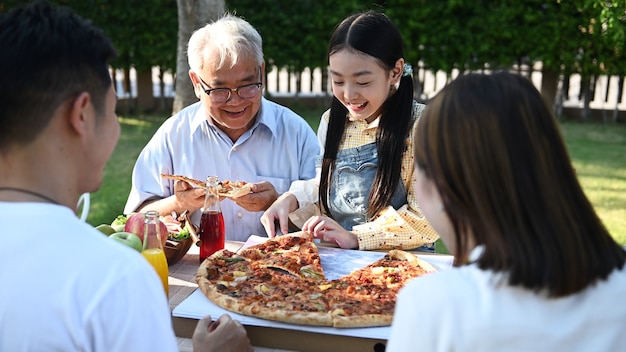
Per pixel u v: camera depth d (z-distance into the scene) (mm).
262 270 1916
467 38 7879
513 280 963
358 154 2307
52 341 949
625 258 1043
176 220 2174
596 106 8547
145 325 997
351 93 2119
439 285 1011
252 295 1723
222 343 1438
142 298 1002
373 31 2076
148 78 8625
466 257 1080
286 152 2703
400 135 2203
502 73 1040
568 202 979
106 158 1110
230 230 2658
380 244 2148
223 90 2334
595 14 7316
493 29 7770
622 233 4746
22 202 1007
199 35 2340
